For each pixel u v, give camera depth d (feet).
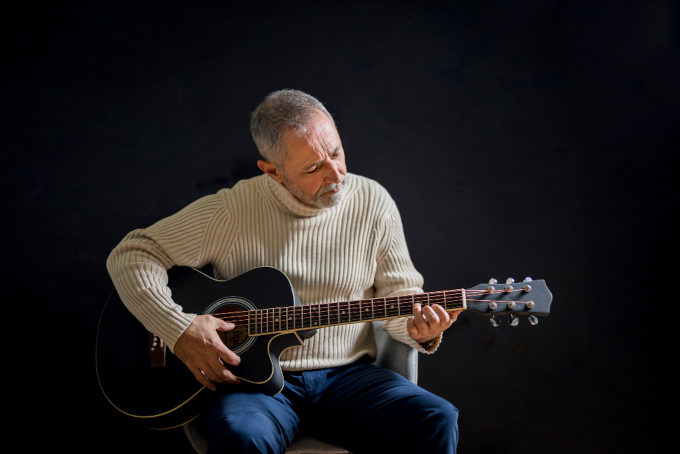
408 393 5.33
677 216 8.11
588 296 8.17
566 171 8.32
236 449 4.79
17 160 7.95
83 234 8.05
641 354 8.00
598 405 7.98
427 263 8.38
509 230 8.35
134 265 5.62
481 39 8.45
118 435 7.95
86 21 8.13
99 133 8.11
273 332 5.40
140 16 8.21
